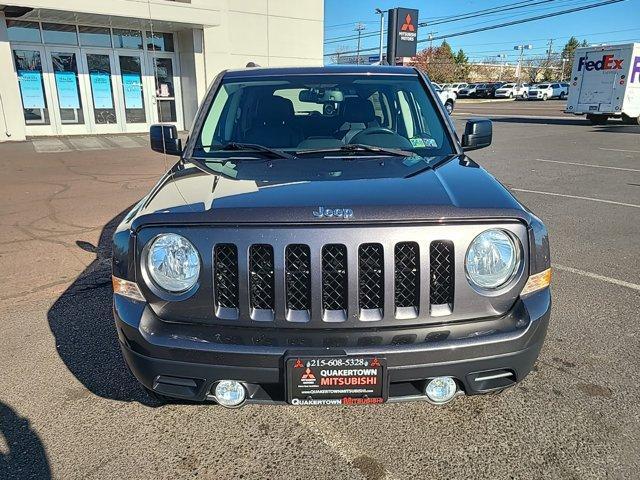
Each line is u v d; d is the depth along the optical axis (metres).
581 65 22.83
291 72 3.66
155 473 2.38
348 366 2.07
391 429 2.67
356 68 3.72
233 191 2.35
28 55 14.88
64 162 11.45
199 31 16.61
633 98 22.19
